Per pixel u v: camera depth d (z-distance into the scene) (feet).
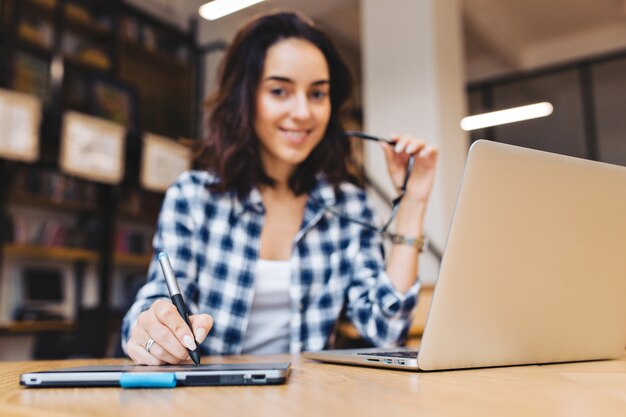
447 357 2.10
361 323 3.98
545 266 2.21
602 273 2.38
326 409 1.30
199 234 4.10
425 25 11.76
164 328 2.30
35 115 11.12
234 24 16.46
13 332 11.36
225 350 3.98
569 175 2.19
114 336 10.44
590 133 19.61
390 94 12.03
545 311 2.26
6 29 11.92
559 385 1.70
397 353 2.52
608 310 2.45
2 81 11.63
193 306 3.92
